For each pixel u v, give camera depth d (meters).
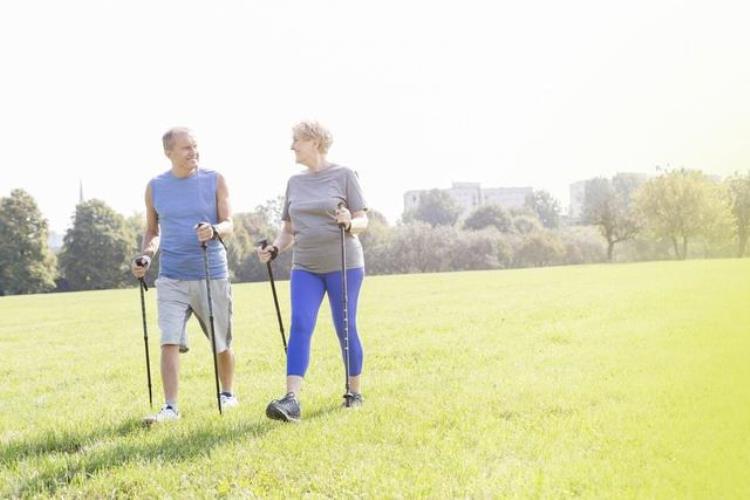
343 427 3.72
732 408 2.88
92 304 21.14
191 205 4.53
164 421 4.20
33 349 9.49
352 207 4.40
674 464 2.66
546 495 2.61
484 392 4.36
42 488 3.11
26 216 49.25
